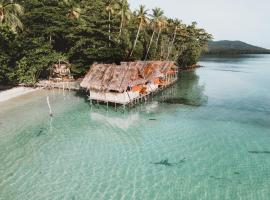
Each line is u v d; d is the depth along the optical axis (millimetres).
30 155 25922
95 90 41938
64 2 63500
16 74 49812
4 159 25078
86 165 24141
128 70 41219
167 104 45562
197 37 121062
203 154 26453
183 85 66625
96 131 32281
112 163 24547
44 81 58875
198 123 35531
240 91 58469
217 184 21328
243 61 182875
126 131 32438
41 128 32844
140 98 47469
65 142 28984
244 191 20406
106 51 58062
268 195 19906
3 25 45000
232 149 27547
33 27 57906
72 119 36375
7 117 36281
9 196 19609
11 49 49219
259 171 23266
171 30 93625
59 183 21281
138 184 21281
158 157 25797
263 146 28266
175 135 31250
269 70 110062
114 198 19469
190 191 20406
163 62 62250
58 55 55656
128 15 63250
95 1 73250
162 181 21703
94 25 60281
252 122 35969
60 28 58875
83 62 60312
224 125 34781
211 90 59750
